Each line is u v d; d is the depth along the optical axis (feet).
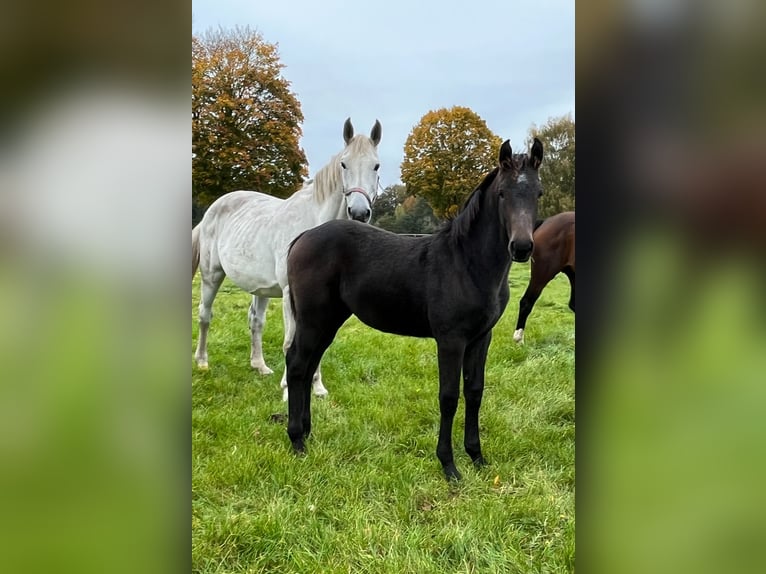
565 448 9.26
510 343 16.26
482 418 10.59
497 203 7.88
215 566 6.23
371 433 10.07
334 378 13.70
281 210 12.44
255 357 14.40
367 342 17.33
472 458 8.95
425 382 13.01
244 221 13.09
